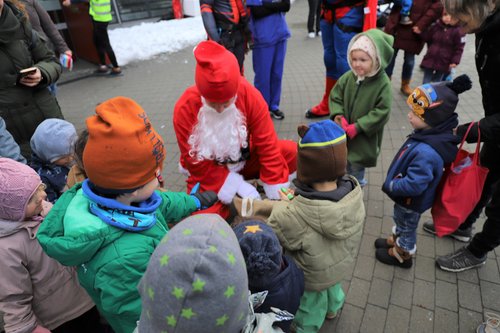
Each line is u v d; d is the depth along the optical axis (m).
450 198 2.05
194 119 2.31
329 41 4.25
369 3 3.60
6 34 2.40
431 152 1.93
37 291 1.62
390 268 2.47
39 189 1.53
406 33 4.85
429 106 1.91
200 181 2.55
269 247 1.41
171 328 0.79
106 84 6.96
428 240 2.69
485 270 2.40
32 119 2.72
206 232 0.82
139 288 0.90
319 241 1.67
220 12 3.85
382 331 2.06
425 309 2.17
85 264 1.32
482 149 2.26
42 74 2.63
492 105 1.98
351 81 2.79
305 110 5.05
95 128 1.21
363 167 3.04
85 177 1.92
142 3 11.91
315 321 1.87
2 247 1.48
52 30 4.13
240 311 0.85
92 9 6.81
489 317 2.05
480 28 1.76
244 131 2.30
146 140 1.26
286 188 2.42
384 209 3.05
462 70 6.07
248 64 7.37
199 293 0.76
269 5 4.05
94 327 2.04
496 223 2.15
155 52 8.91
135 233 1.34
